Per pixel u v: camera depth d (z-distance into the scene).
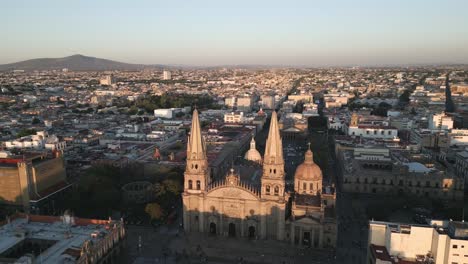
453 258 107.62
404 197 199.25
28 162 185.38
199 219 165.25
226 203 160.75
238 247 153.62
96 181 192.88
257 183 170.38
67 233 138.88
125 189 196.75
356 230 168.50
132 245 156.00
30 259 114.69
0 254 125.56
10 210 188.00
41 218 153.00
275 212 156.50
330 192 173.62
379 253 114.75
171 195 191.75
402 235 116.19
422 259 114.38
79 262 119.12
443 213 182.75
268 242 156.88
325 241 152.62
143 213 183.12
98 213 184.25
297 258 145.62
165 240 160.25
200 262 143.38
